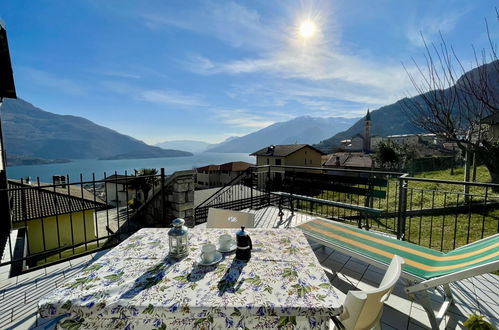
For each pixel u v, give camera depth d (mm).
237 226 2232
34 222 11016
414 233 4992
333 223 2871
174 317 979
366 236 2441
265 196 5441
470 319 1346
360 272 2457
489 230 4859
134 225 4723
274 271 1220
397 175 3244
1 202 5496
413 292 1624
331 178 3846
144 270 1231
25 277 2348
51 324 1708
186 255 1389
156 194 4566
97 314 977
